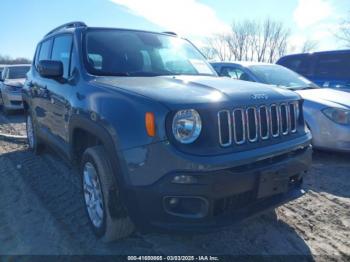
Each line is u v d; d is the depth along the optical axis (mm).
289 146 2623
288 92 2953
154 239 2859
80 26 3781
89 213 2992
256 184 2379
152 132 2215
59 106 3559
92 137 3127
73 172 4559
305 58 7906
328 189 4055
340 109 4859
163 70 3516
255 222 3170
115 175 2447
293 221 3229
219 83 2824
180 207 2289
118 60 3396
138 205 2312
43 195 3832
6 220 3279
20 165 4953
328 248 2783
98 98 2699
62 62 3795
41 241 2875
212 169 2154
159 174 2189
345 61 7191
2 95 10594
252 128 2461
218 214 2328
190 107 2213
